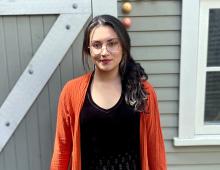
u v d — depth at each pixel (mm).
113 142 1340
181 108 1927
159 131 1441
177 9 1826
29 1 1512
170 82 1917
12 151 1679
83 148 1369
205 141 1950
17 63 1575
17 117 1628
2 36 1542
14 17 1526
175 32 1855
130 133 1345
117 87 1358
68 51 1571
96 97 1346
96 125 1329
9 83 1595
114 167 1355
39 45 1563
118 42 1292
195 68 1876
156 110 1411
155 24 1843
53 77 1595
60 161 1463
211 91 1968
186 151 2004
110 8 1541
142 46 1870
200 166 2023
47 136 1672
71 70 1590
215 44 1898
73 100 1369
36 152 1692
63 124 1423
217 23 1870
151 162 1469
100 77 1340
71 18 1540
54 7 1522
